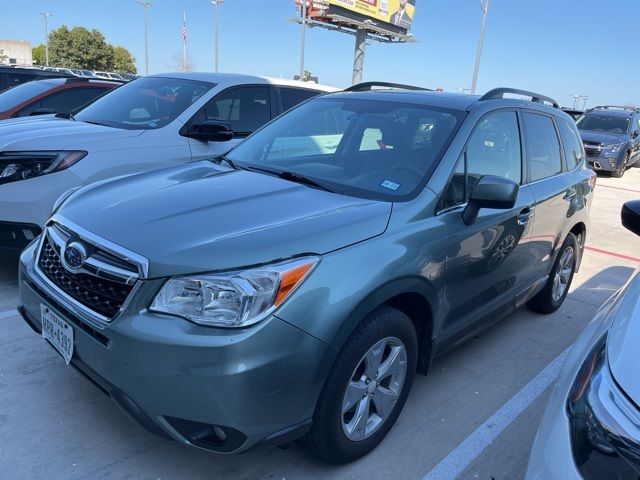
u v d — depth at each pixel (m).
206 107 5.46
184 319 2.07
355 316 2.29
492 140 3.41
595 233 8.60
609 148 15.39
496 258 3.31
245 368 2.02
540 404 3.36
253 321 2.05
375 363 2.54
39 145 4.32
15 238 4.20
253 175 3.14
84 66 63.75
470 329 3.30
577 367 1.83
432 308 2.79
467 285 3.07
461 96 3.62
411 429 2.99
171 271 2.11
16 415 2.83
